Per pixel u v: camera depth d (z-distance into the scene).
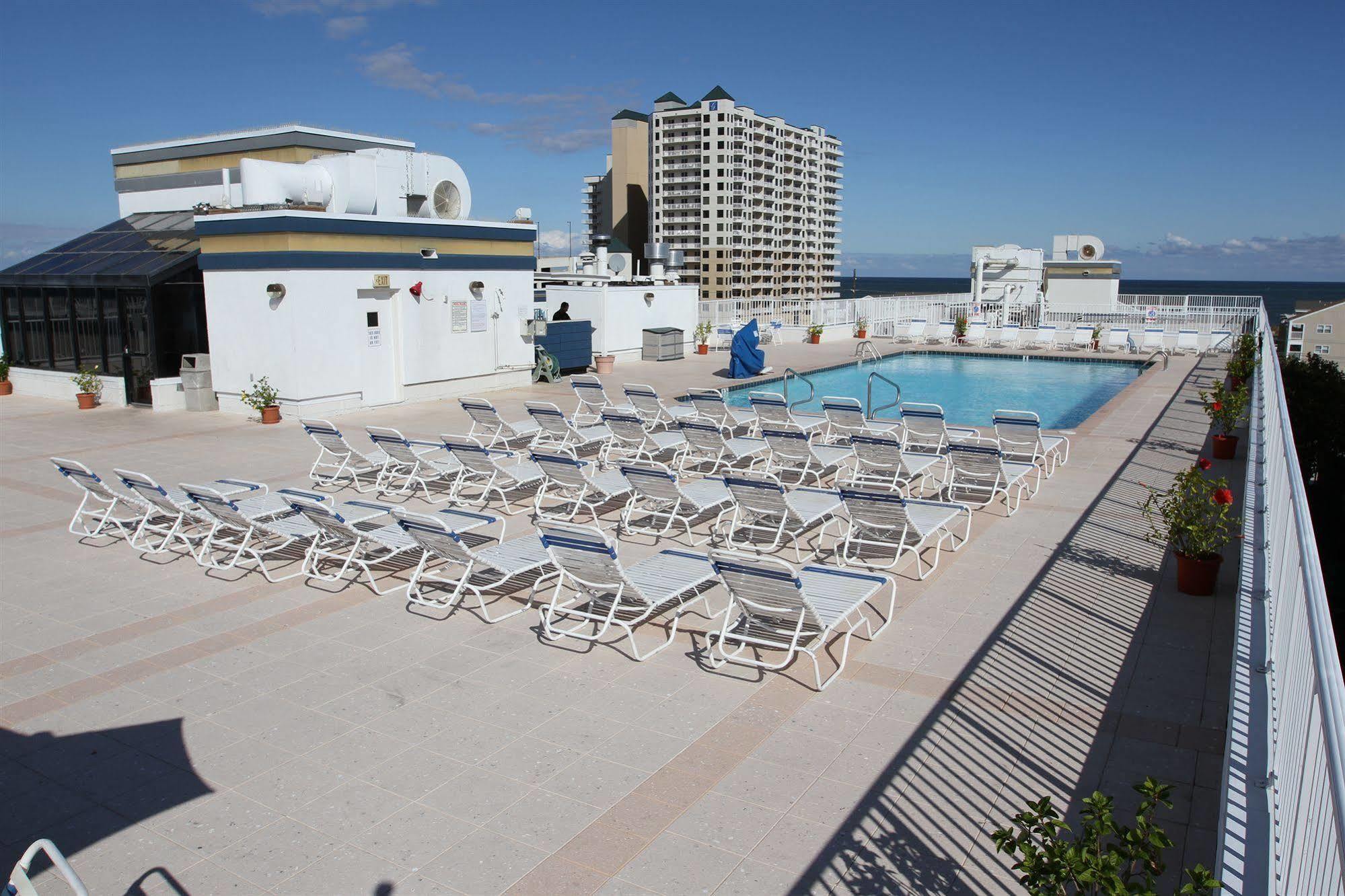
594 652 6.19
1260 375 13.06
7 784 4.67
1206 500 7.14
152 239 18.66
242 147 20.38
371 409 16.48
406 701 5.52
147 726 5.24
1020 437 10.85
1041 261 37.62
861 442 9.80
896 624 6.54
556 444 13.16
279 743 5.04
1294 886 2.89
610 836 4.17
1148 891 2.90
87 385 17.28
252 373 15.77
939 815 4.28
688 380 20.08
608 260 28.27
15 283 18.59
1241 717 4.34
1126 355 24.39
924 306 32.78
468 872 3.94
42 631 6.67
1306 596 3.08
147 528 8.95
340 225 15.50
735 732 5.09
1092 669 5.76
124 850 4.12
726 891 3.79
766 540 8.67
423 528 6.72
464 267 17.94
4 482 11.34
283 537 8.46
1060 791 4.45
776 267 151.25
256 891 3.83
